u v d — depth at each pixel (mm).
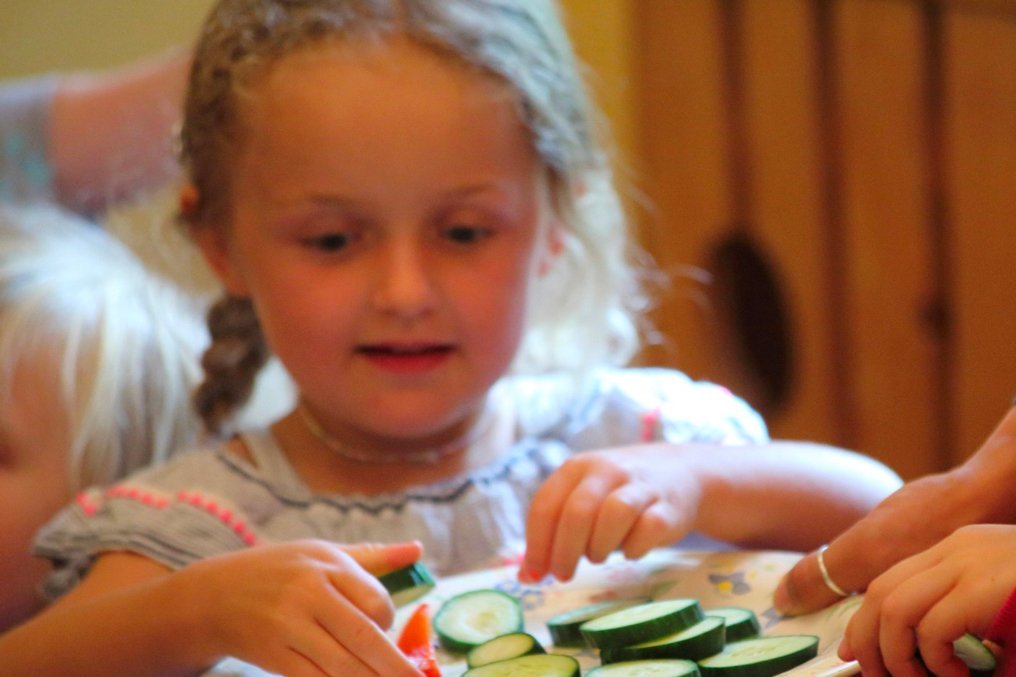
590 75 3398
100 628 1869
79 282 3004
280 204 2205
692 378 4301
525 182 2287
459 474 2459
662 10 4238
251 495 2369
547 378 2773
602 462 2027
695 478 2119
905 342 4355
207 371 2625
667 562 1983
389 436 2369
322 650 1626
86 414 2816
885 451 4367
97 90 3688
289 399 3102
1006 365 4375
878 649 1440
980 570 1398
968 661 1398
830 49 4281
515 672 1594
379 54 2184
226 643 1730
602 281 2848
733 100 4301
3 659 1952
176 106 3588
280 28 2268
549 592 1965
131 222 3600
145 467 2924
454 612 1854
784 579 1797
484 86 2219
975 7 4277
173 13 4395
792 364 4344
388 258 2166
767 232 4324
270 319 2287
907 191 4316
